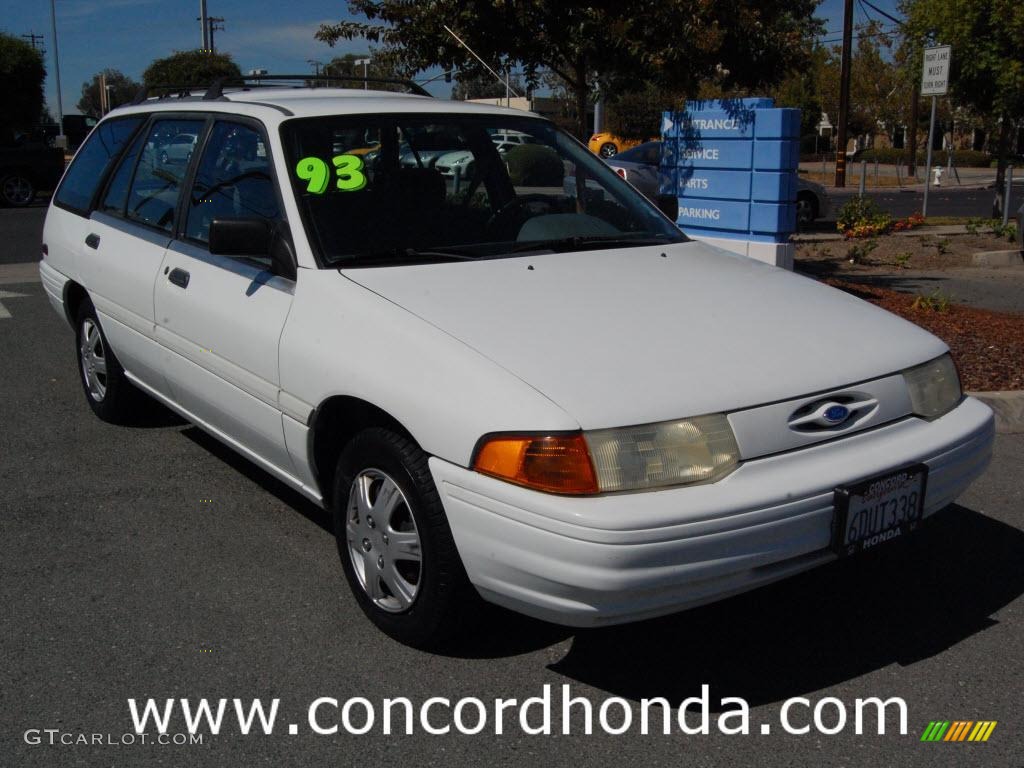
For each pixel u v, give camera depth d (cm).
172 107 524
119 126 580
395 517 352
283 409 385
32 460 544
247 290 408
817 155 5716
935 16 1644
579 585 288
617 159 1903
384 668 344
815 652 357
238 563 421
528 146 472
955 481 356
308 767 295
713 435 304
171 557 427
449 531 321
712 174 998
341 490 368
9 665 344
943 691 332
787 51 928
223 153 457
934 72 1509
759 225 949
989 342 766
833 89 4309
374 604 361
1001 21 1491
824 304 388
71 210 602
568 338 331
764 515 300
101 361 590
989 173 4694
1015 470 527
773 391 318
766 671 345
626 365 317
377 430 345
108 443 571
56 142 3812
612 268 402
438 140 446
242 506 481
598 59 865
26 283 1105
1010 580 409
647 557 286
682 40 826
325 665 346
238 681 336
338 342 355
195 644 358
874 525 325
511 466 295
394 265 385
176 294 455
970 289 1055
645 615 297
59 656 350
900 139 6050
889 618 380
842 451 327
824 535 316
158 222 500
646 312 356
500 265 391
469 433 305
